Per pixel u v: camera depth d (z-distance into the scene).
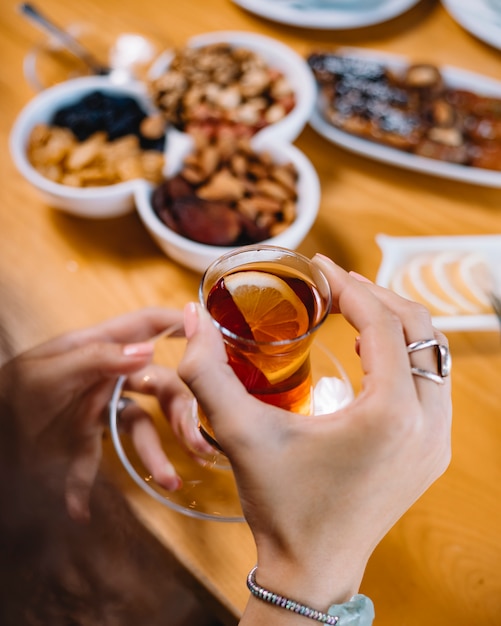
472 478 0.50
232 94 0.65
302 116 0.63
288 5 0.76
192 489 0.47
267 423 0.39
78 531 0.35
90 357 0.49
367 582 0.46
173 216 0.56
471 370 0.55
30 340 0.55
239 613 0.44
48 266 0.59
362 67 0.69
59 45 0.73
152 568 0.41
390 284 0.58
